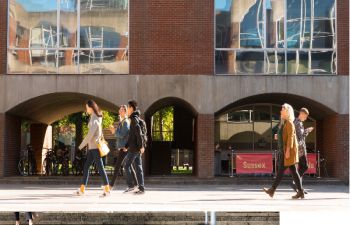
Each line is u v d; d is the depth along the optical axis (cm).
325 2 2011
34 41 1994
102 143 1332
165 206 1114
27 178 1945
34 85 1975
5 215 1055
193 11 1986
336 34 2000
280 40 2002
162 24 1981
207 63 1975
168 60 1975
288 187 1794
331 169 2048
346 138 1972
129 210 1038
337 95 1983
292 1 2012
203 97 1975
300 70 1995
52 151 2277
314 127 2297
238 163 1986
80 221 1031
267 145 2305
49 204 1138
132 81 1975
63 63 1988
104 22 1995
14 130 2108
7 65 1984
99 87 1975
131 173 1393
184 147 2505
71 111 2739
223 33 2000
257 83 1980
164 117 3625
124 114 1407
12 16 1998
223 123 2317
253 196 1395
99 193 1449
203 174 1950
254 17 2005
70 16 2000
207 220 1038
